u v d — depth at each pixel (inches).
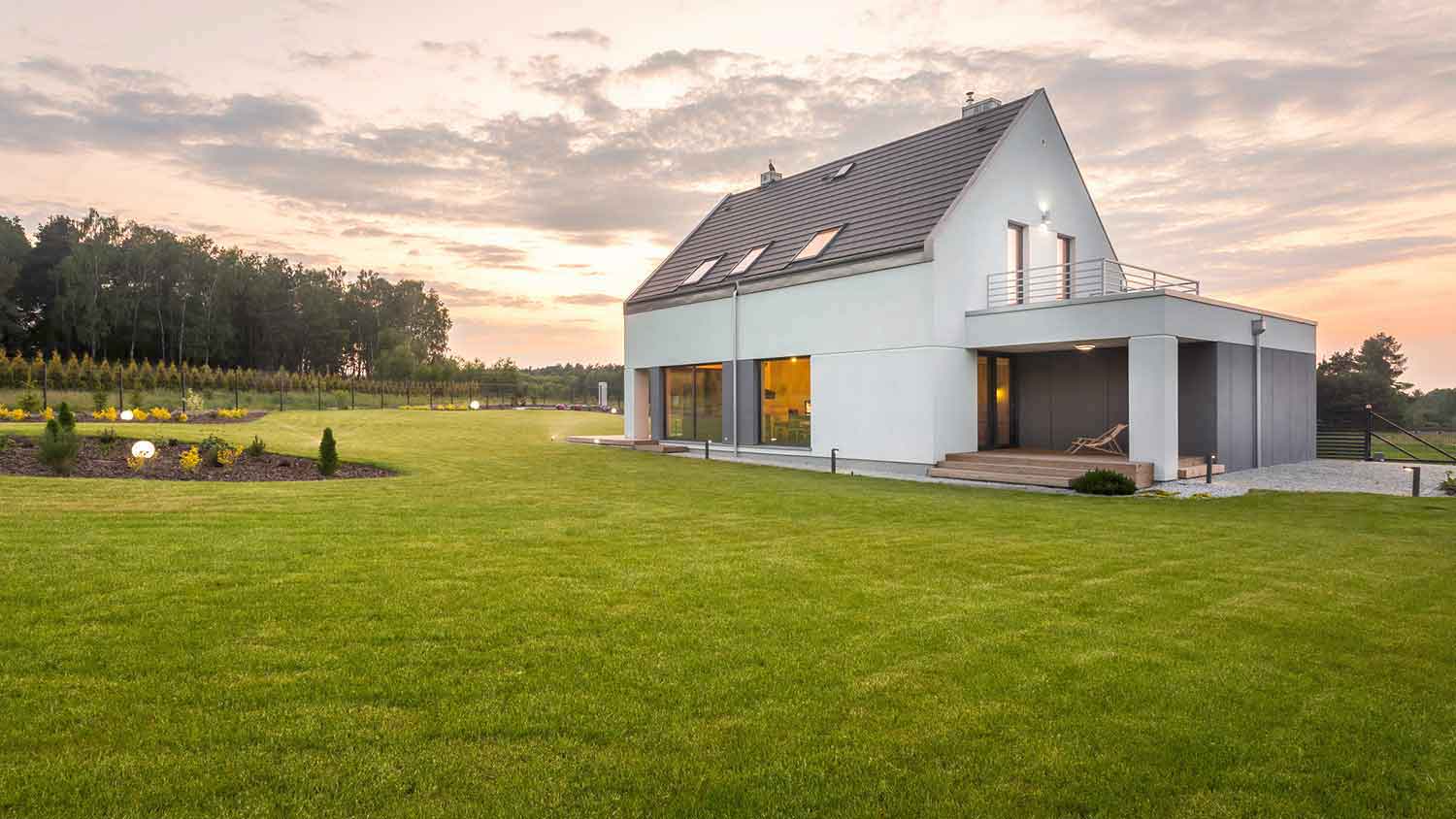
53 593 203.8
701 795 117.0
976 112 781.3
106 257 2746.1
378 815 107.9
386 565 251.0
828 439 729.6
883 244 689.0
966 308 669.3
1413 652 189.3
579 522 350.0
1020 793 119.9
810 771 124.5
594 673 164.1
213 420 1105.4
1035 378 738.2
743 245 891.4
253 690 149.2
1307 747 137.9
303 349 3479.3
